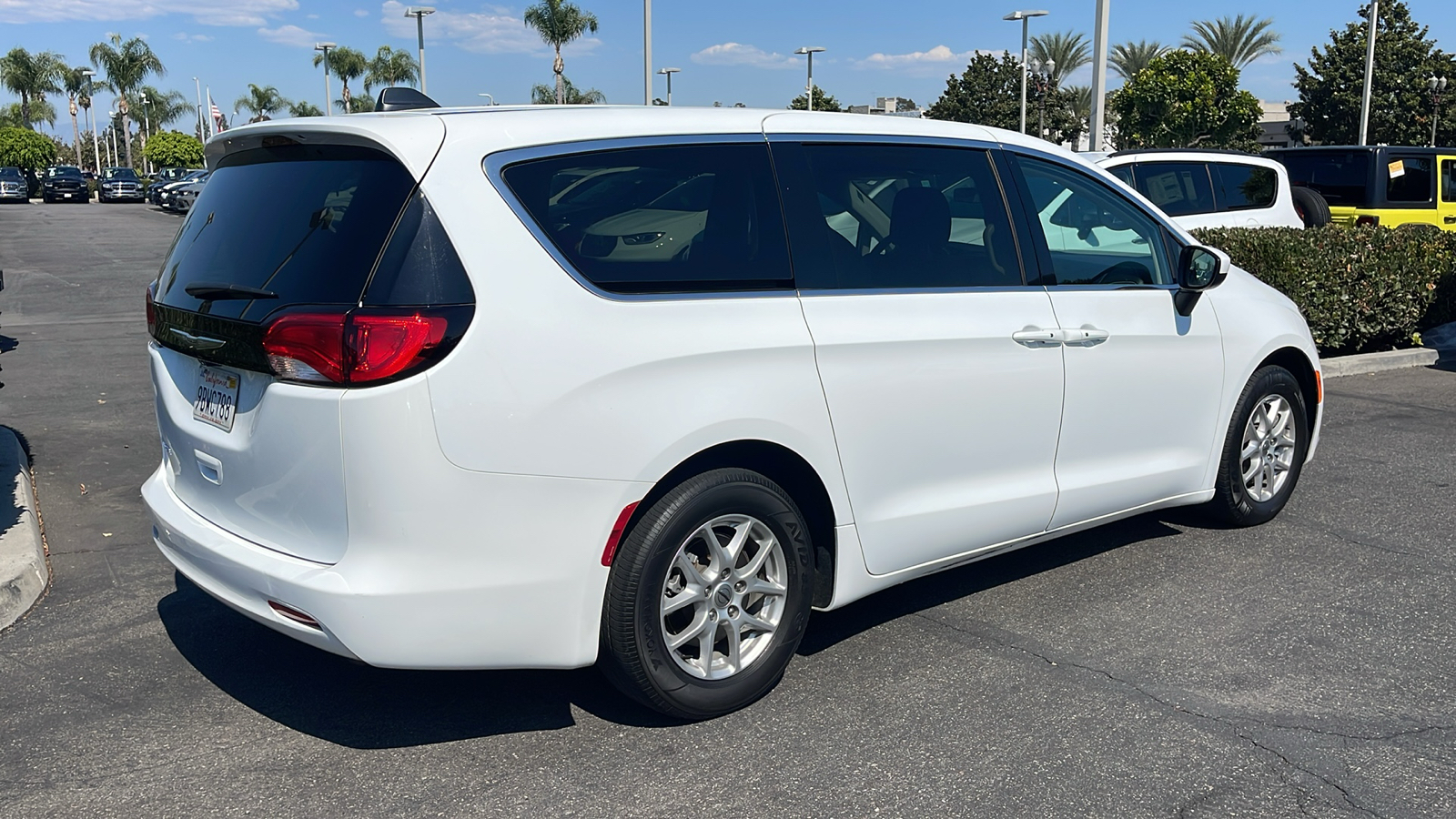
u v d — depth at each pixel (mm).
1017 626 4246
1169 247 4809
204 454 3334
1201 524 5504
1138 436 4625
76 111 84375
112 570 4789
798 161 3643
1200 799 3057
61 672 3807
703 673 3428
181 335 3359
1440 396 8836
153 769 3189
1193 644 4078
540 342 2971
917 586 4680
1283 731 3434
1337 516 5641
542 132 3170
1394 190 13219
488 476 2922
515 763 3229
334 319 2854
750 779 3148
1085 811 2994
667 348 3162
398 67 57844
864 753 3287
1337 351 10461
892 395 3689
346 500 2881
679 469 3291
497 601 2998
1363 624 4266
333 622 2895
